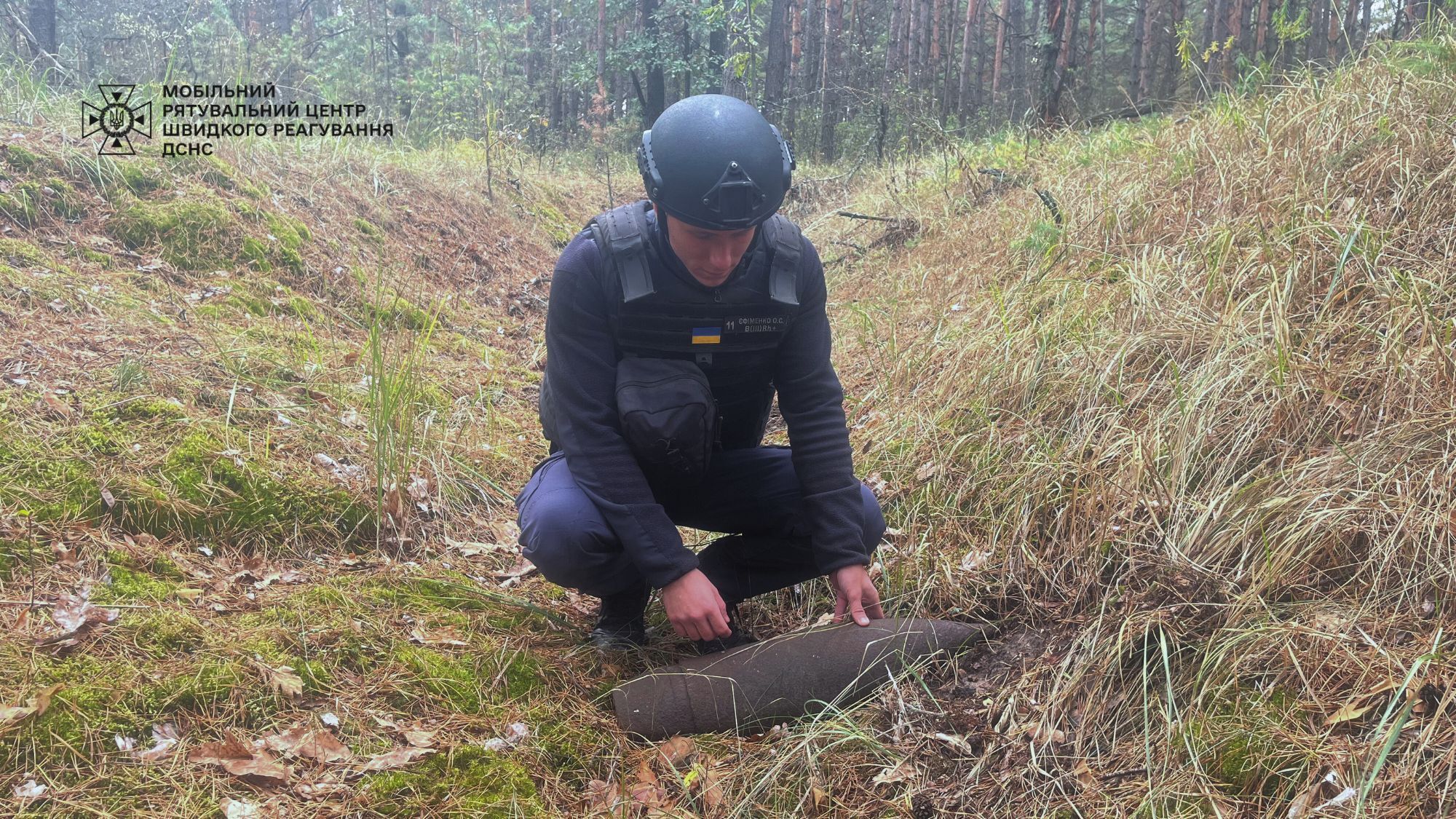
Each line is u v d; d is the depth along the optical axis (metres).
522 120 12.84
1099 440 2.82
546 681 2.23
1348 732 1.78
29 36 7.19
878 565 2.71
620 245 1.96
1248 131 4.25
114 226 4.16
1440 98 3.63
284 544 2.55
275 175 5.41
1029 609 2.41
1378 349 2.63
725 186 1.76
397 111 10.30
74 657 1.92
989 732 2.06
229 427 2.83
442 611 2.41
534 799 1.89
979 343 3.63
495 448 3.52
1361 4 7.11
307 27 15.66
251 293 4.17
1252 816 1.71
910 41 13.42
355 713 1.99
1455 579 1.92
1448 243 2.91
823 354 2.14
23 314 3.17
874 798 1.94
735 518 2.36
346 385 3.55
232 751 1.81
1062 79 8.12
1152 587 2.22
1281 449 2.49
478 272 6.05
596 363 2.05
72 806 1.63
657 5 16.25
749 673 2.19
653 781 2.00
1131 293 3.39
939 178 6.98
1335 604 2.04
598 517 2.13
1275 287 2.90
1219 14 11.17
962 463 3.05
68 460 2.45
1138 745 1.94
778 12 16.16
